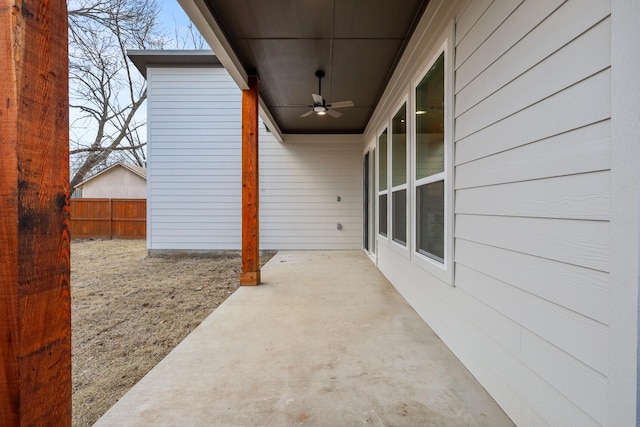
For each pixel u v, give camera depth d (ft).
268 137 25.93
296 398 5.88
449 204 7.64
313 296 12.62
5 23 2.64
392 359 7.38
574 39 3.98
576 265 3.97
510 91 5.31
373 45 11.69
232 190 25.64
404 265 12.34
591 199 3.75
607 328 3.51
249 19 10.10
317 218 26.02
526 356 4.93
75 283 16.71
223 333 8.95
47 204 2.92
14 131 2.65
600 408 3.59
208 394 6.02
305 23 10.33
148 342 9.21
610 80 3.48
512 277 5.30
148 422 5.22
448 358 7.42
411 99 11.12
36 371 2.79
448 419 5.28
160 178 25.50
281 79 14.80
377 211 18.56
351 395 5.97
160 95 25.38
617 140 3.39
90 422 5.61
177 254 25.62
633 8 3.21
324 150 25.90
